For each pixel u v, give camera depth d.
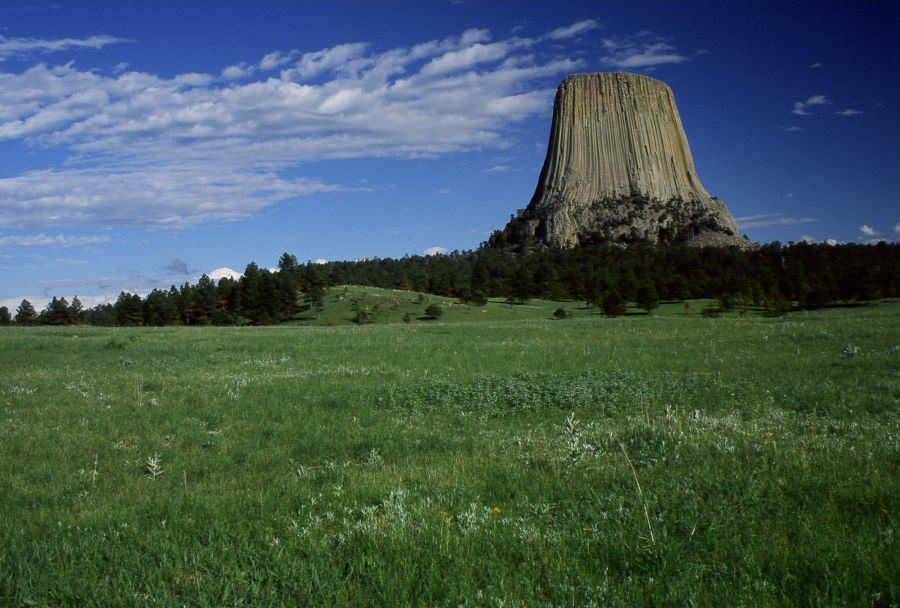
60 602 5.35
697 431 10.41
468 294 148.00
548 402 15.09
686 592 5.01
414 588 5.32
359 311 132.25
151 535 6.65
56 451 11.14
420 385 17.84
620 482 7.85
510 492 7.82
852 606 4.72
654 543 5.81
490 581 5.43
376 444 11.36
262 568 5.75
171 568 5.81
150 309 145.62
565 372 20.17
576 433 11.09
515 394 15.82
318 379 20.05
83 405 15.55
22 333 44.03
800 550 5.59
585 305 150.25
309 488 8.36
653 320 44.47
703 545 5.84
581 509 7.00
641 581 5.30
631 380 17.44
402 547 5.99
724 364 20.22
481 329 41.00
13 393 17.53
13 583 5.53
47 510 7.95
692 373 18.47
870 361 18.66
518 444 10.63
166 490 8.68
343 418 14.10
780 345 24.98
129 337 35.53
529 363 23.09
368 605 5.07
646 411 13.05
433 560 5.72
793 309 116.06
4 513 7.88
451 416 14.12
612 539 6.04
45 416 14.21
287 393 17.20
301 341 34.06
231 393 16.98
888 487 6.98
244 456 10.95
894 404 12.48
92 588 5.44
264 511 7.34
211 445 11.73
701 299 148.75
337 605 5.02
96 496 8.60
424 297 154.88
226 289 157.75
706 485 7.47
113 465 10.34
